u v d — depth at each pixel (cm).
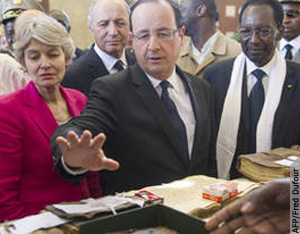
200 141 151
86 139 96
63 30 137
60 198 130
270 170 148
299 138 185
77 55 298
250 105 187
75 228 81
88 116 130
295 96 183
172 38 142
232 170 187
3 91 198
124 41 213
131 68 151
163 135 143
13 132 123
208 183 125
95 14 213
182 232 83
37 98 133
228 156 187
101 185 160
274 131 180
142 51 142
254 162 155
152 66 142
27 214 125
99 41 213
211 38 259
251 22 176
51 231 83
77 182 118
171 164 143
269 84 185
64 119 141
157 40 139
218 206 107
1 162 121
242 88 189
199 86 164
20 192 127
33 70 133
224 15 360
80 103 153
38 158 127
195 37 261
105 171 154
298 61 258
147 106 142
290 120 181
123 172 143
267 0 175
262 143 180
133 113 140
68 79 203
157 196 104
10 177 123
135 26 143
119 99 140
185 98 156
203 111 157
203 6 247
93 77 207
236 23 362
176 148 143
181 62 269
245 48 183
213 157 166
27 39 129
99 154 100
